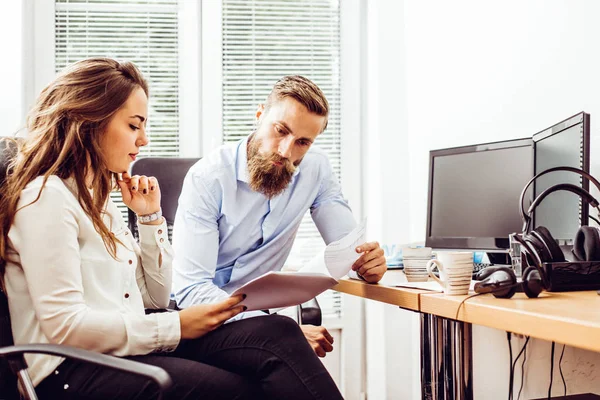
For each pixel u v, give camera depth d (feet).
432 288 4.99
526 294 4.36
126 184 5.40
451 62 8.80
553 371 6.75
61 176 4.41
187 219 6.01
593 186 6.14
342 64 10.71
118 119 4.62
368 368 10.44
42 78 9.87
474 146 7.30
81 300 4.13
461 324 5.71
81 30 10.03
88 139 4.52
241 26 10.47
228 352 4.44
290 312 7.84
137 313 4.74
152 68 10.19
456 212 7.48
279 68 10.55
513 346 7.45
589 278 4.63
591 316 3.43
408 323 9.79
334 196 6.90
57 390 4.07
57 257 4.07
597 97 6.12
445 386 5.83
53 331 4.00
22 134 9.43
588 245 4.73
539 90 7.02
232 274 6.48
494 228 6.95
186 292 5.74
